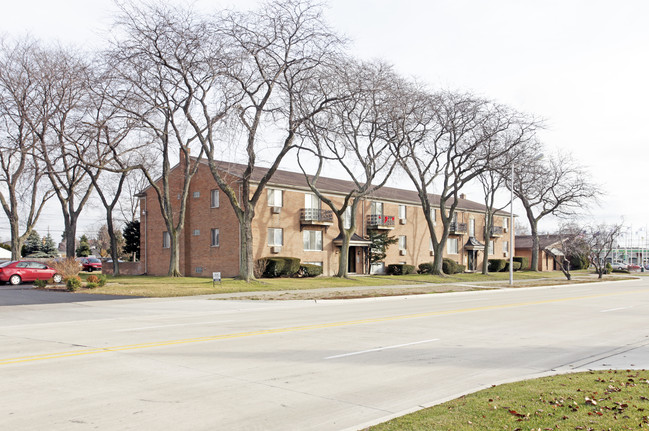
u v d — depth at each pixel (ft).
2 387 24.81
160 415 20.71
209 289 89.40
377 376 27.94
